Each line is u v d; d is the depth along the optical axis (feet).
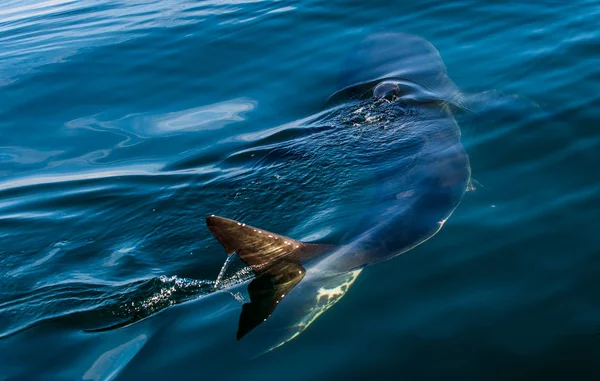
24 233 25.21
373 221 21.93
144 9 48.96
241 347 17.15
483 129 26.86
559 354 15.62
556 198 21.70
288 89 34.60
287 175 26.25
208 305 19.12
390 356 16.29
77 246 23.89
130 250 23.07
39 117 35.53
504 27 36.35
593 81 28.94
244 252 19.56
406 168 25.11
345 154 27.07
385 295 18.43
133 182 27.89
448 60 34.09
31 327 19.27
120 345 18.08
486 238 20.29
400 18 39.58
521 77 30.89
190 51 39.96
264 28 41.16
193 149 30.30
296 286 19.04
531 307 17.26
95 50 41.93
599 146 24.11
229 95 35.06
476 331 16.70
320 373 16.02
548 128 25.94
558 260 18.86
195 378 16.39
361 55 36.29
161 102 35.35
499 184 23.02
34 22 50.44
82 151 31.73
